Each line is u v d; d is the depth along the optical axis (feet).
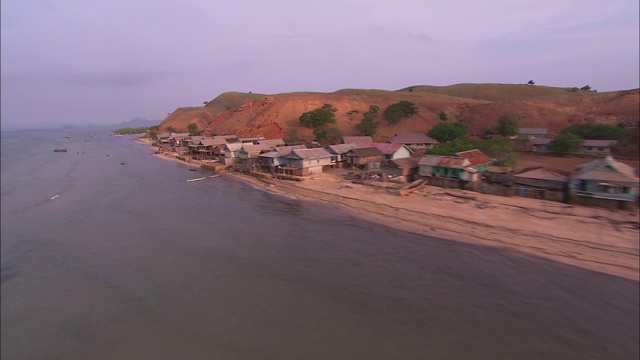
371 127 340.39
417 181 171.01
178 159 327.88
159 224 135.44
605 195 126.82
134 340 69.77
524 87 638.94
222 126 460.96
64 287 91.91
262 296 82.12
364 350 63.67
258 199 166.81
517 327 68.39
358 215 135.13
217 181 214.90
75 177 251.60
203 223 134.51
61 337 72.59
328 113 363.15
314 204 153.17
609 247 99.25
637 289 79.71
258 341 67.31
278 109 417.08
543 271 88.84
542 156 240.53
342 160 225.56
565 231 110.11
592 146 237.45
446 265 93.35
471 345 63.87
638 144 244.22
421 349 63.26
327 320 72.28
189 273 94.94
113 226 135.95
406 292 81.35
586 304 75.05
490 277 86.74
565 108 414.62
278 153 223.71
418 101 453.58
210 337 69.15
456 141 208.44
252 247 109.91
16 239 126.82
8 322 78.59
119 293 87.10
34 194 200.03
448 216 127.54
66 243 121.19
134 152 425.69
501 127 308.81
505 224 117.80
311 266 95.66
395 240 110.52
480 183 152.97
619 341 64.18
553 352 61.77
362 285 84.99
